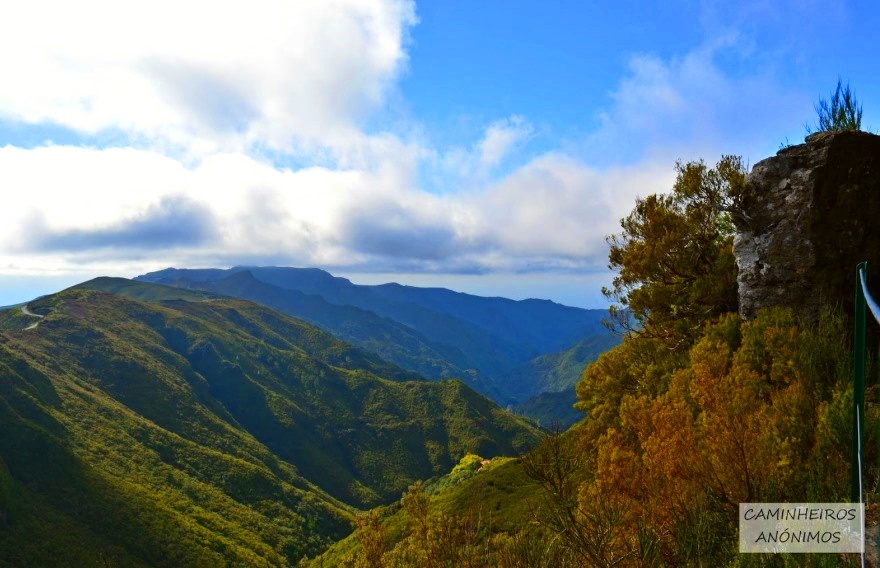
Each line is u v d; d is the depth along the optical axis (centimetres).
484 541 564
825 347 641
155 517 10881
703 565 381
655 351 1141
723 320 959
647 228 1237
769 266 891
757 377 626
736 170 1143
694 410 673
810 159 866
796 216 864
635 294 1249
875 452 408
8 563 8150
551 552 445
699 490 473
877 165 834
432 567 599
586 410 1255
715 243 1182
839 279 817
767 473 442
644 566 396
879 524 214
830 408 445
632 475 541
